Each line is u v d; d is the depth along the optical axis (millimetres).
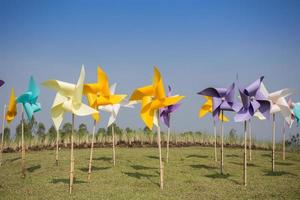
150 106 10305
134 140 21266
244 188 10352
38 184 10859
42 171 12875
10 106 12805
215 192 9898
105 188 10305
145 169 13148
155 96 10172
